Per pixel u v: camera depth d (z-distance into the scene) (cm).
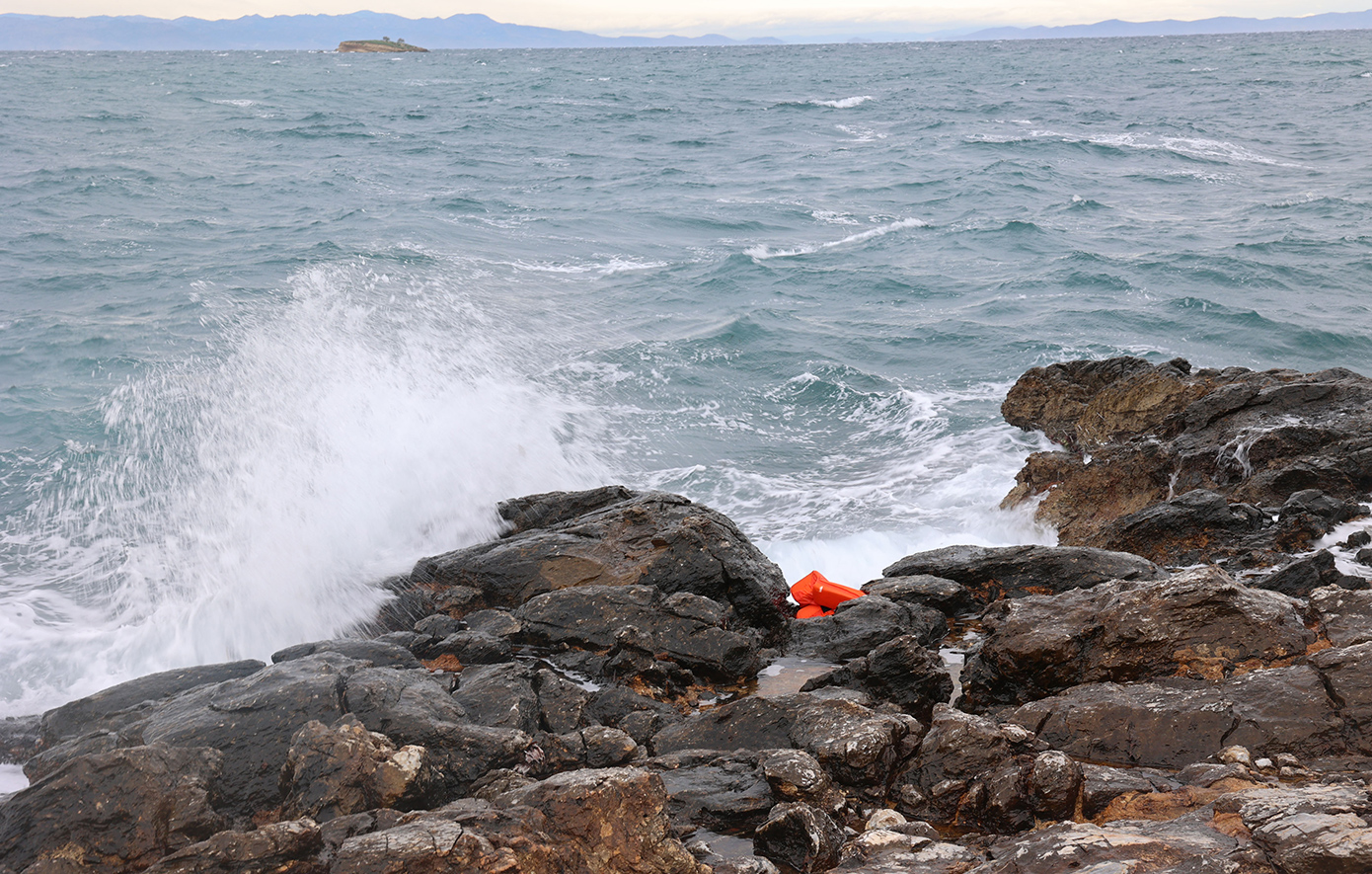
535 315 2144
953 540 1131
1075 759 546
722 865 456
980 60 18012
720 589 856
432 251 2775
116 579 1035
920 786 540
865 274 2650
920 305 2361
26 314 2112
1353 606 645
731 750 610
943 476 1338
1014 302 2350
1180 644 623
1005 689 666
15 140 5391
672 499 960
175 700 624
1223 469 1095
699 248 3030
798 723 605
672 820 527
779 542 1118
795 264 2772
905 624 811
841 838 489
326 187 4134
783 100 9038
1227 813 435
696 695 731
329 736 523
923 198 3969
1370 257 2722
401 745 573
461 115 7625
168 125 6375
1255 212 3484
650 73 14588
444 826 432
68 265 2603
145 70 15188
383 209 3525
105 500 1216
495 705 643
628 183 4362
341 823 468
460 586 913
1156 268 2625
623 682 739
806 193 4109
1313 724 527
